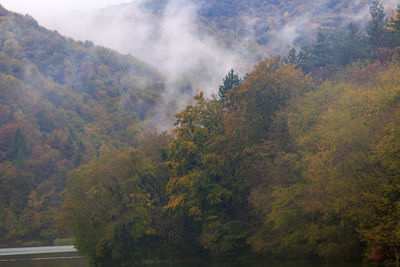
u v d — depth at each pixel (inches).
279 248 1916.8
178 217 2313.0
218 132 2319.1
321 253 1660.9
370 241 1446.9
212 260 2298.2
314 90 2338.8
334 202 1550.2
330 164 1571.1
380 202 1398.9
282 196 1761.8
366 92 1770.4
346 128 1588.3
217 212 2196.1
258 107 2260.1
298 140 1835.6
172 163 2317.9
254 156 2097.7
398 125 1419.8
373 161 1487.5
